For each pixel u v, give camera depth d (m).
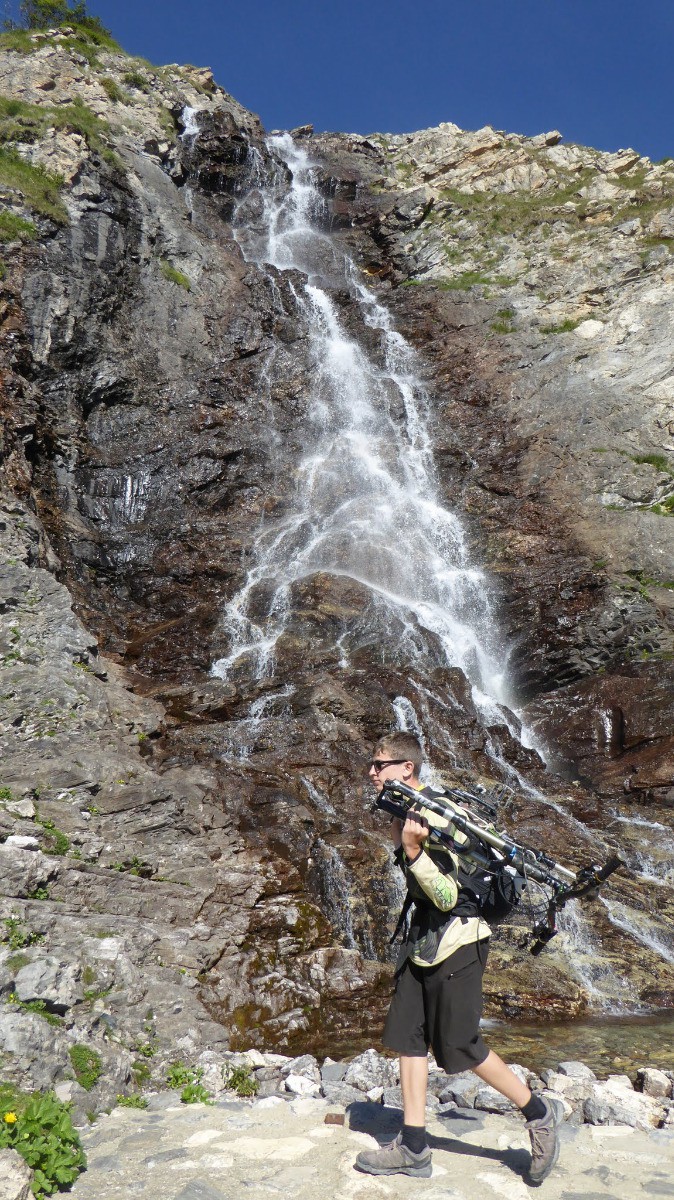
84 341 18.05
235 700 12.08
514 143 29.45
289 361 21.12
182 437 18.44
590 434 20.08
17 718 8.78
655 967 8.52
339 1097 4.59
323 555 17.06
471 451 20.41
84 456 16.91
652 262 23.06
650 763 13.30
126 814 8.10
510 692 16.34
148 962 6.57
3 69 22.34
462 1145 3.82
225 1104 4.42
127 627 14.95
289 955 7.46
